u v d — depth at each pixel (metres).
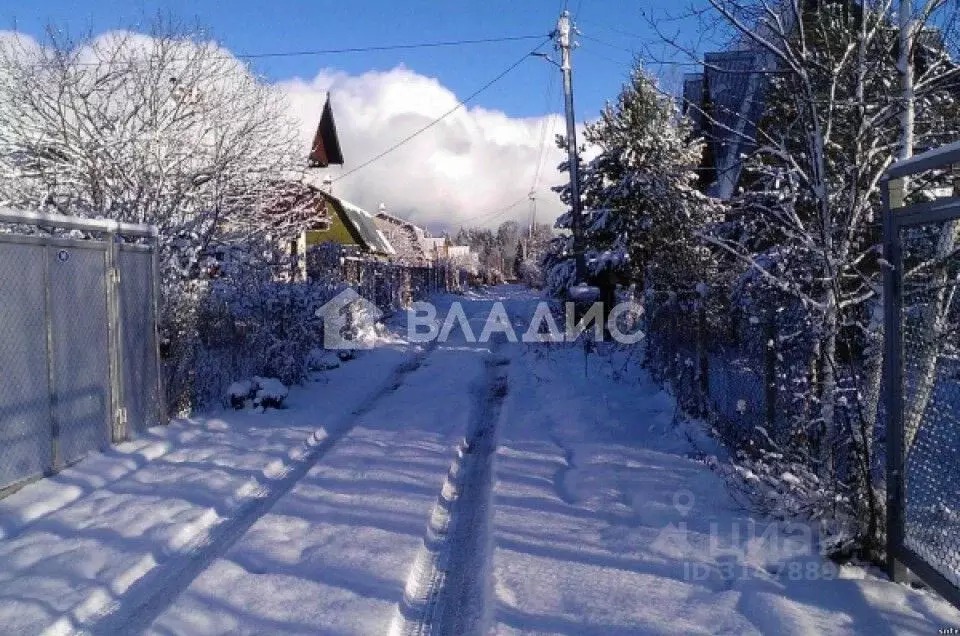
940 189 4.83
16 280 6.12
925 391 3.82
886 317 4.13
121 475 6.68
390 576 4.52
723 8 4.82
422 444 7.98
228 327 10.69
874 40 4.66
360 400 10.82
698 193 12.76
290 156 14.38
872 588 4.03
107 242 7.51
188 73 13.06
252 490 6.46
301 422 9.04
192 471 6.78
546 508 5.70
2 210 5.98
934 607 3.81
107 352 7.52
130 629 4.00
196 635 3.81
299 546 5.03
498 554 4.76
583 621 3.85
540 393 11.20
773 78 5.23
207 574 4.55
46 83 12.04
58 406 6.65
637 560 4.62
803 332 4.93
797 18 4.60
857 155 4.55
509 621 3.86
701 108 6.18
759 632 3.66
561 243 21.86
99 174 11.91
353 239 32.94
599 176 19.89
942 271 3.70
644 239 17.78
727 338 7.17
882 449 4.57
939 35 4.68
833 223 4.81
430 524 5.59
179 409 9.12
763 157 5.91
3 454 5.95
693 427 7.77
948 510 3.59
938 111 4.93
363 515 5.66
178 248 11.02
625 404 9.78
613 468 6.61
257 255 13.05
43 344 6.46
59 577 4.48
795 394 4.94
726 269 8.08
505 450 7.62
